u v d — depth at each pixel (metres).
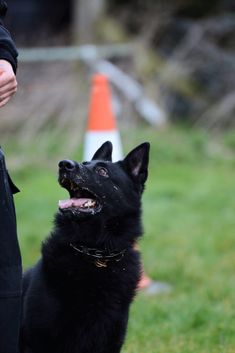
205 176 17.56
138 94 21.64
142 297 9.30
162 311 8.58
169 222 13.04
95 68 21.70
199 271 10.29
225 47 24.55
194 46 23.36
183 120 23.30
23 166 18.14
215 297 9.23
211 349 7.34
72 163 6.30
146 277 9.97
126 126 20.22
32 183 16.78
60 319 5.95
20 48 24.88
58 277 6.02
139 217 6.68
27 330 5.99
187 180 17.14
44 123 20.12
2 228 5.16
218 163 19.41
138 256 6.54
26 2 27.92
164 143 19.88
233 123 22.02
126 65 22.56
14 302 5.18
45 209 14.24
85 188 6.30
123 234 6.47
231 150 20.36
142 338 7.70
